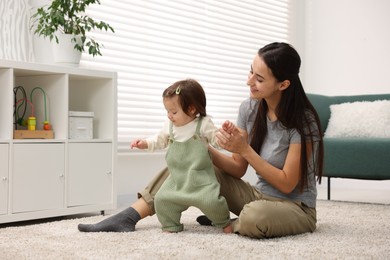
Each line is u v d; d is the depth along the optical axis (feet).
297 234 6.40
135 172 11.83
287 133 6.35
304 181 6.29
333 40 15.97
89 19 9.33
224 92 14.33
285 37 16.29
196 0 13.34
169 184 6.40
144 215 6.61
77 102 9.50
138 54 11.85
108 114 9.09
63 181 8.18
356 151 10.63
